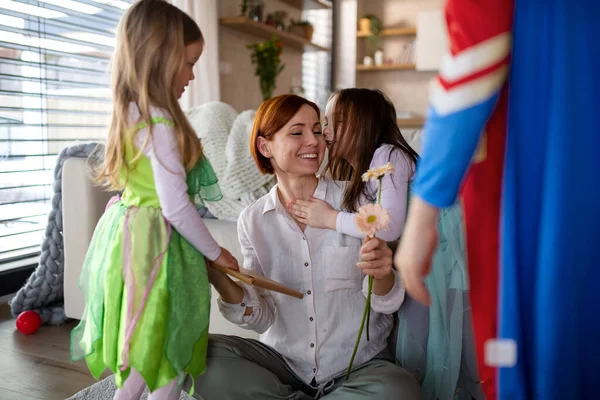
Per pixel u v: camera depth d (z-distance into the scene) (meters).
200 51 1.21
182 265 1.13
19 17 2.62
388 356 1.28
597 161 0.61
